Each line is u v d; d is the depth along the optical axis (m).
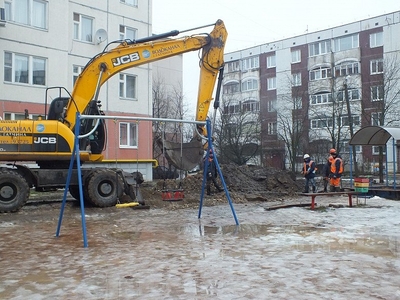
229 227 10.40
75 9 25.59
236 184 19.38
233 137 41.53
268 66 53.66
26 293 5.30
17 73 22.81
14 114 22.59
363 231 9.62
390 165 37.28
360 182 15.36
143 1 29.25
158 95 43.78
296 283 5.54
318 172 42.34
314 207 14.15
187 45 14.60
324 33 48.66
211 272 6.12
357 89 45.25
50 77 23.92
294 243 8.25
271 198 17.81
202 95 14.45
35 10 23.53
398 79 40.56
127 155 27.42
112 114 26.89
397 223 10.83
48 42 23.88
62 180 13.98
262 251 7.52
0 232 9.93
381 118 35.28
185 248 7.85
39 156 13.49
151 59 14.56
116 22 27.72
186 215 12.70
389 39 44.16
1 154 13.12
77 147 9.27
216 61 14.52
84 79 14.28
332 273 6.01
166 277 5.91
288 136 45.03
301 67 50.47
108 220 11.77
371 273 5.99
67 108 14.22
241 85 56.09
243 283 5.57
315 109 45.53
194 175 20.14
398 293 5.11
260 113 47.06
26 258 7.21
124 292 5.29
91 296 5.15
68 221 11.59
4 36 22.22
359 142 19.23
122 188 14.53
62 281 5.80
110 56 14.38
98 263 6.79
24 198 13.18
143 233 9.61
